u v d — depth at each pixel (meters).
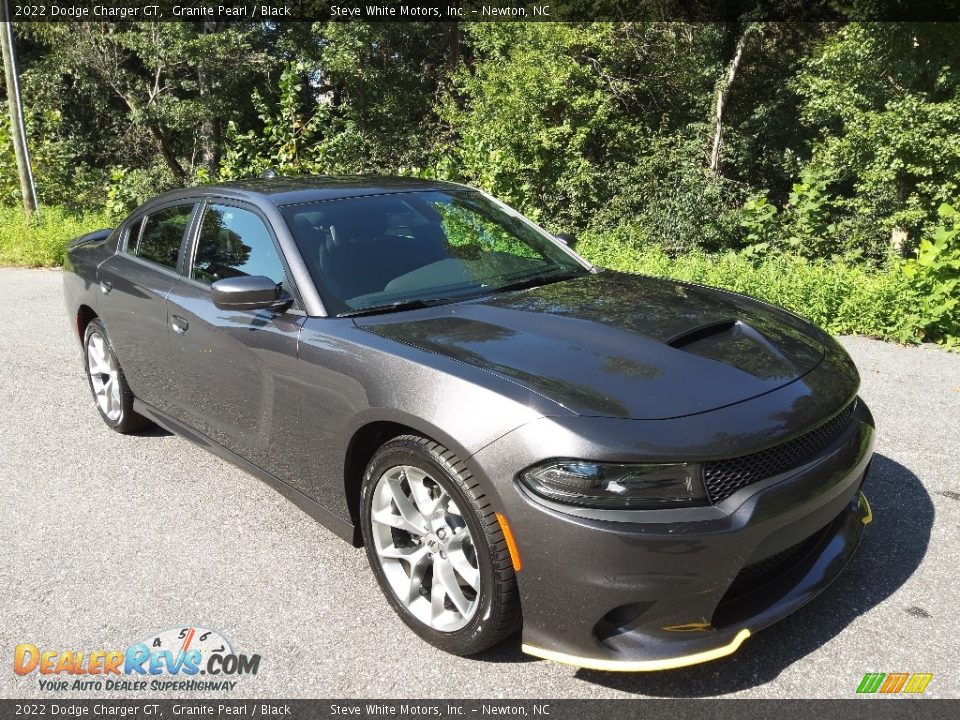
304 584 3.13
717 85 26.53
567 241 4.23
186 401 3.89
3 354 6.65
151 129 25.48
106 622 2.91
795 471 2.42
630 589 2.22
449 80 28.61
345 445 2.86
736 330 2.98
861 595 2.92
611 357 2.61
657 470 2.23
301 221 3.42
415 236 3.55
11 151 18.36
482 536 2.40
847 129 20.78
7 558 3.36
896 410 4.91
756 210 13.20
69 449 4.56
